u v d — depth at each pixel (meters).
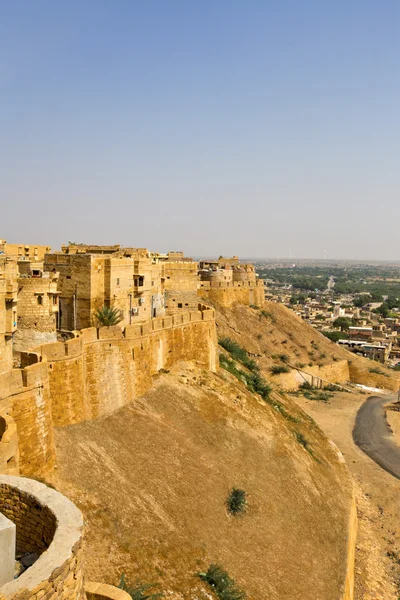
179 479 38.81
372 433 83.50
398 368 134.88
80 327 51.34
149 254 81.31
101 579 26.41
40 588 9.67
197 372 58.69
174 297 69.12
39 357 32.88
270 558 36.38
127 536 30.38
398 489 64.56
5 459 23.88
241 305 115.94
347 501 52.88
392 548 52.44
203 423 49.03
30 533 12.69
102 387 42.78
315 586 35.69
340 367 116.62
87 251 79.56
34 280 40.81
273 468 48.53
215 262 136.12
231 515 38.81
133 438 41.12
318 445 66.31
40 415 31.16
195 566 31.08
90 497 31.81
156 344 52.88
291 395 99.44
